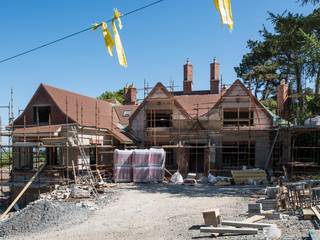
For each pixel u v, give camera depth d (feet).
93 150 130.93
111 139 138.00
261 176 117.70
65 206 77.30
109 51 26.53
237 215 65.98
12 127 126.11
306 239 46.42
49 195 96.07
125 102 183.73
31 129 122.72
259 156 134.51
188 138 138.00
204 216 56.85
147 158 124.98
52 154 124.06
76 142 114.21
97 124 131.85
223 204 80.79
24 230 68.64
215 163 135.33
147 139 141.90
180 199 89.56
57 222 70.38
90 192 98.02
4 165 156.56
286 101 152.66
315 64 116.16
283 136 130.11
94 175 124.16
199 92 178.29
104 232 61.93
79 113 131.34
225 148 137.28
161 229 60.95
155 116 143.33
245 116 138.51
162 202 86.33
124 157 125.70
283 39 150.51
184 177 134.00
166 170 127.65
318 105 136.87
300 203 65.51
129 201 88.74
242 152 132.77
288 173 126.52
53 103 126.93
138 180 123.95
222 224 56.39
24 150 123.95
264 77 212.43
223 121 138.00
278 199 66.64
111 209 80.48
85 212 77.46
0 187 139.03
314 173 124.57
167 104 141.08
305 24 129.18
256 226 53.88
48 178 114.42
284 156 129.59
